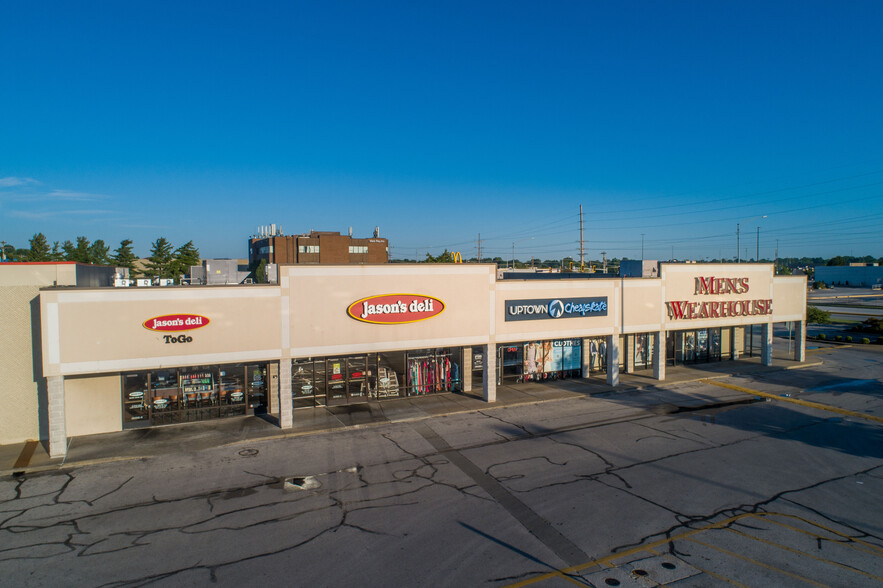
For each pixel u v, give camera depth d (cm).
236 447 2045
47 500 1590
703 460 1903
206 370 2386
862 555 1273
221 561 1248
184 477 1758
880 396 2872
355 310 2447
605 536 1361
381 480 1730
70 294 1992
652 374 3378
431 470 1811
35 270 2123
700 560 1248
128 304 2083
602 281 3014
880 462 1894
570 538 1351
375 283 2486
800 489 1659
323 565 1227
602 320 3025
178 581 1167
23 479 1752
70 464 1864
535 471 1802
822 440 2134
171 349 2148
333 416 2444
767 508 1527
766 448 2034
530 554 1274
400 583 1156
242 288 2245
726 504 1552
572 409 2591
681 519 1455
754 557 1262
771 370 3538
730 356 3900
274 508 1528
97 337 2033
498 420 2405
